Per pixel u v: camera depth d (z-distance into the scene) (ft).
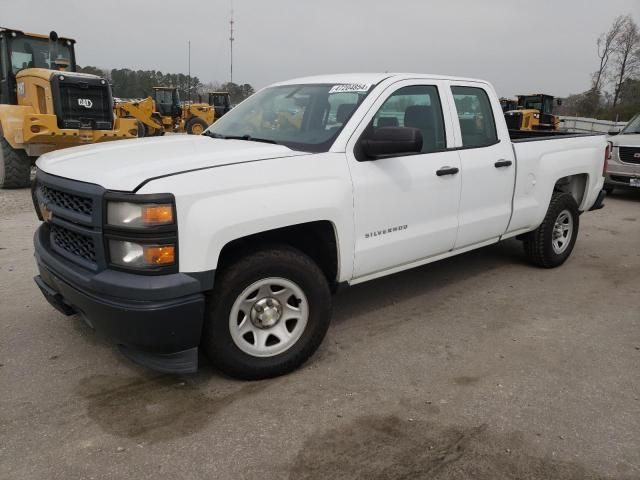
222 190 9.86
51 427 9.50
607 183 35.60
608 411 10.29
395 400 10.56
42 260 11.31
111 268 9.55
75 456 8.76
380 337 13.44
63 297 11.02
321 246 12.12
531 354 12.63
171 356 10.12
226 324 10.44
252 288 10.63
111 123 37.45
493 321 14.57
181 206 9.37
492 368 11.92
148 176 9.43
